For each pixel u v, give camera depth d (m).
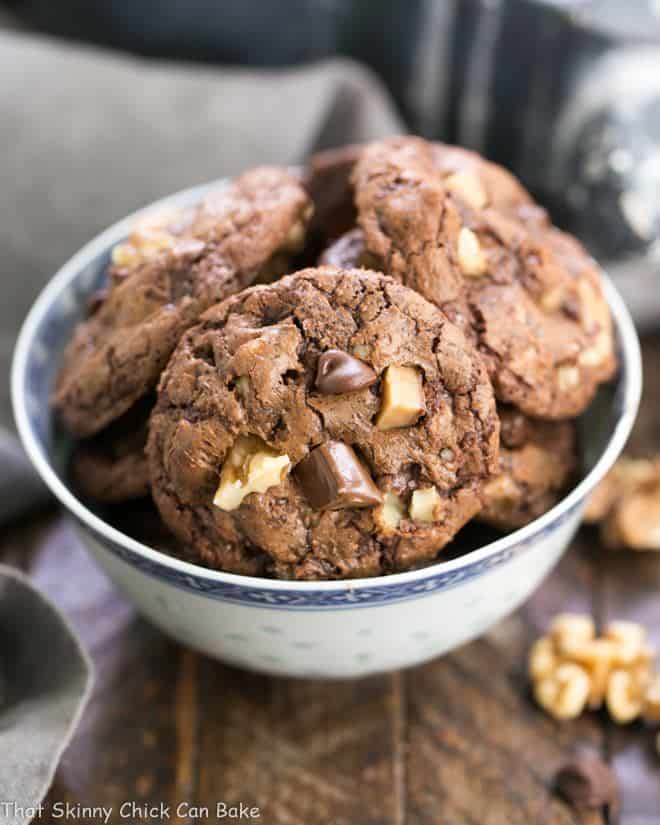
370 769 0.39
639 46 0.52
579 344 0.38
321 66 0.55
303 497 0.35
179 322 0.37
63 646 0.39
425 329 0.35
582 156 0.54
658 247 0.53
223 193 0.39
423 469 0.35
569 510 0.36
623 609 0.43
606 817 0.38
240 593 0.35
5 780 0.36
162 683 0.40
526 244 0.38
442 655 0.41
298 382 0.35
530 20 0.53
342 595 0.34
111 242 0.43
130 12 0.59
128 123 0.53
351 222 0.39
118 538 0.35
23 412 0.39
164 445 0.36
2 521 0.44
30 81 0.54
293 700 0.40
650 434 0.48
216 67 0.60
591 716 0.40
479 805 0.38
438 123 0.58
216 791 0.38
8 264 0.51
